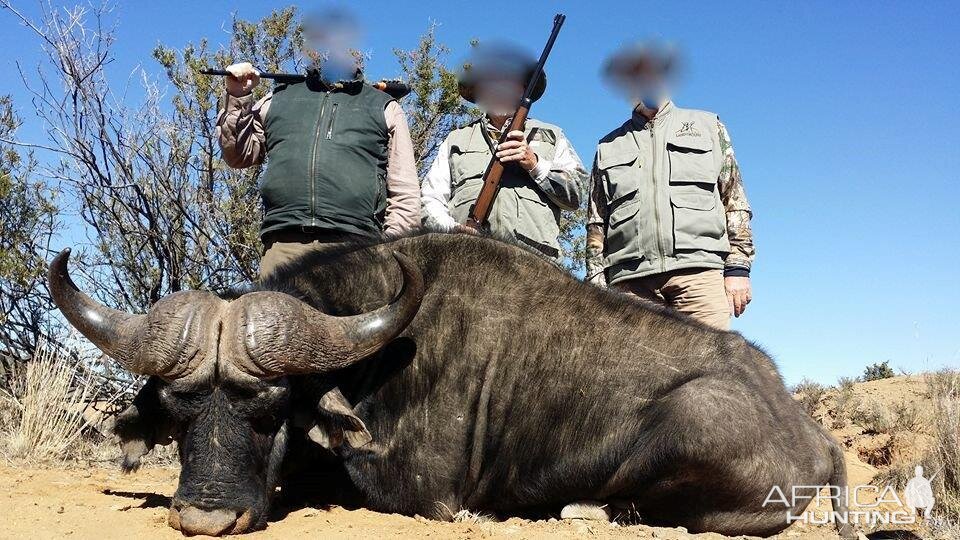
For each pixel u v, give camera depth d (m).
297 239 2.31
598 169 2.98
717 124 2.87
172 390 1.64
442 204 2.90
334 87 2.38
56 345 3.30
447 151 2.93
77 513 1.74
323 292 2.02
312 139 2.30
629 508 2.12
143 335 1.64
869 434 4.00
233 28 3.98
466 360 2.07
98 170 3.43
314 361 1.70
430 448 2.04
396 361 2.03
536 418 2.09
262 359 1.64
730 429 2.00
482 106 2.83
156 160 3.53
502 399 2.08
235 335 1.64
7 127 3.58
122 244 3.51
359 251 2.13
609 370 2.11
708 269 2.77
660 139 2.83
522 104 2.73
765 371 2.30
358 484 2.01
